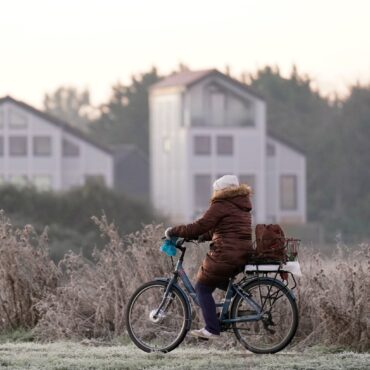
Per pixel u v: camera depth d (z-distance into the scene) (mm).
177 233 28781
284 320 29125
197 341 33156
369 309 31797
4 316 36438
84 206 163000
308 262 33781
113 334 35188
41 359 28828
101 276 36531
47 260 37156
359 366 27281
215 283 28703
